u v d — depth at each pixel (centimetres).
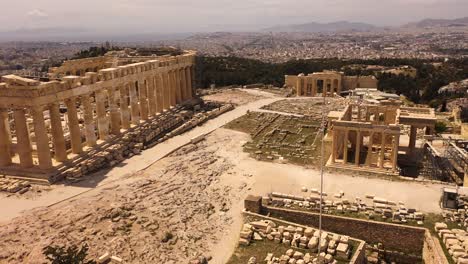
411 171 7544
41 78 8756
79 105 10956
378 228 5191
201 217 5394
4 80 6100
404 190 6184
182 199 5803
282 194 5984
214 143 8681
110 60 12406
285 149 8325
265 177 6762
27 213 5191
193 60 12375
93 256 4388
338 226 5356
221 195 6066
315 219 5409
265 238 4981
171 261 4469
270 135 9375
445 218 5278
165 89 10394
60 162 6606
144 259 4459
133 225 5044
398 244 5156
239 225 5272
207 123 10325
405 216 5306
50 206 5425
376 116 8619
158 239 4809
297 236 4878
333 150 7300
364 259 4884
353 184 6444
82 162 6769
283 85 17475
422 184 6425
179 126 9750
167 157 7644
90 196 5719
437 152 7600
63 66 11044
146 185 6197
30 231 4738
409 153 7944
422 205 5675
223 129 9819
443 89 19138
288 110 11931
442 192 5825
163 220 5206
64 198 5672
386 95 13812
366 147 8494
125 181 6331
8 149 6569
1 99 6188
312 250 4662
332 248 4669
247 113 11388
